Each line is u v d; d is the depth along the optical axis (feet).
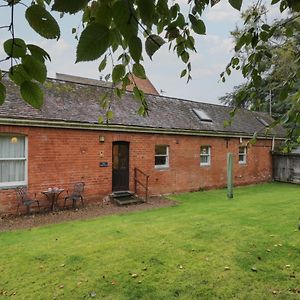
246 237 20.13
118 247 18.72
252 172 56.75
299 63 7.80
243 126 56.44
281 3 5.88
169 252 17.61
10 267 15.76
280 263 15.65
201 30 5.18
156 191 41.93
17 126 29.73
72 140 33.68
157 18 4.07
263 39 7.27
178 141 44.57
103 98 8.75
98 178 35.78
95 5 3.52
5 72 3.22
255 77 8.00
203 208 31.91
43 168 31.60
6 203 29.32
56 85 38.40
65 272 15.03
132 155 39.29
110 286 13.47
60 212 31.37
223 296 12.43
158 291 12.93
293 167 58.39
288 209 29.66
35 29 2.86
